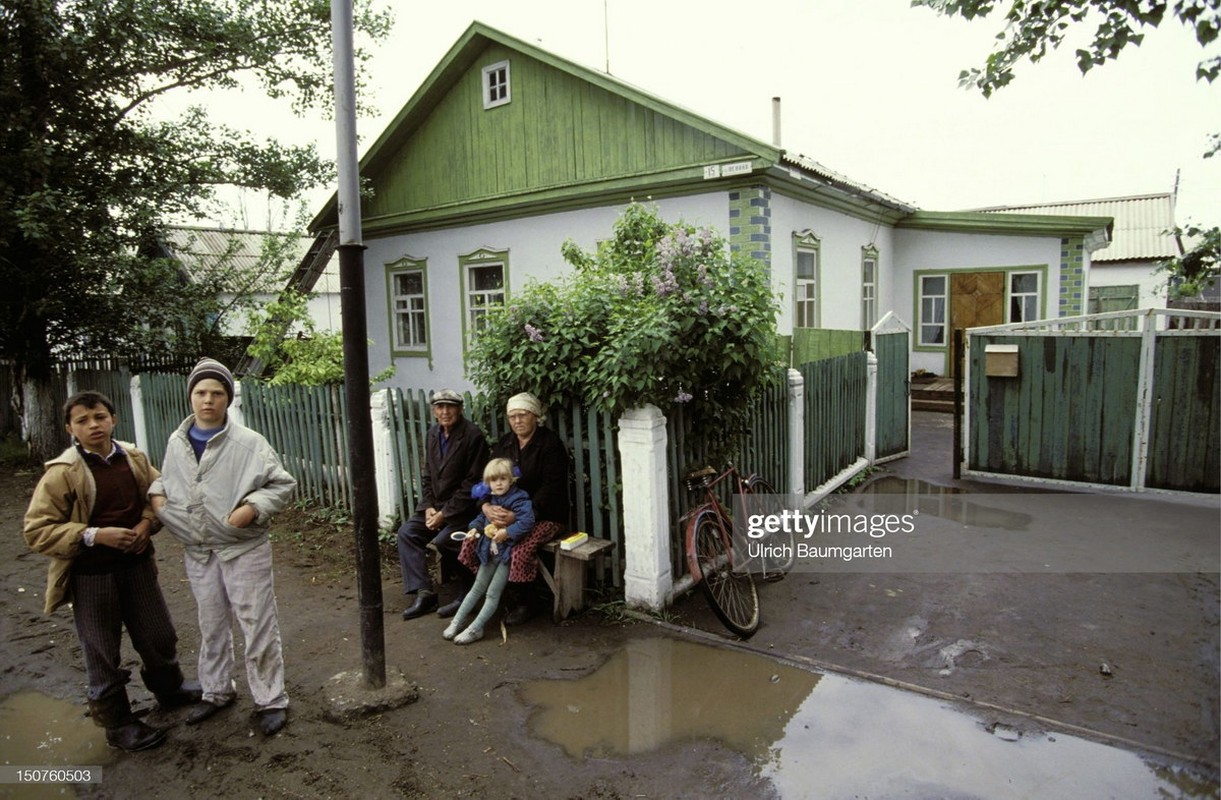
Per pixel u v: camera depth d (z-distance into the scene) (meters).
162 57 10.77
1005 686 3.98
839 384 8.35
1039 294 14.56
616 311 4.95
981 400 8.52
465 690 4.00
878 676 4.05
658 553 4.84
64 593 3.39
